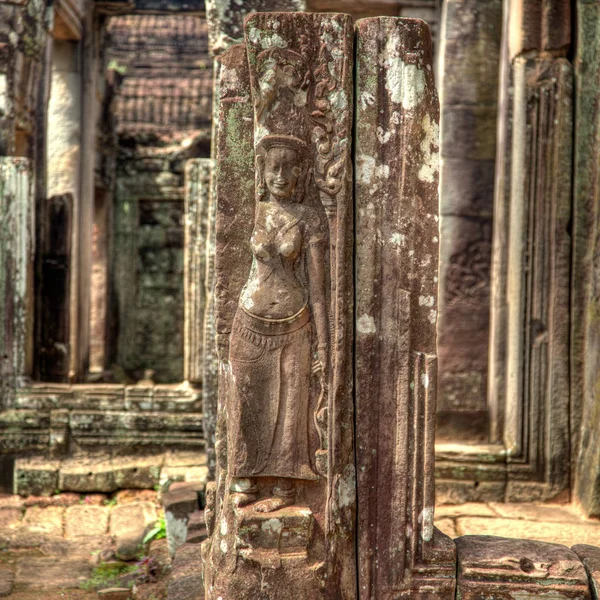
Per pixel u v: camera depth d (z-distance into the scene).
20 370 7.34
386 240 3.29
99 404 7.42
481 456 5.68
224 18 5.15
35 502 6.82
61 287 8.51
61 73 9.75
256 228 3.30
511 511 5.40
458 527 5.00
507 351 5.86
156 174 12.89
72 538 5.97
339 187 3.23
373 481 3.31
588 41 5.46
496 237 5.98
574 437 5.59
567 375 5.59
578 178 5.50
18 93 7.76
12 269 7.23
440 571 3.33
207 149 12.97
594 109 5.45
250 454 3.28
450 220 6.15
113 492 7.00
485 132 6.14
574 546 3.63
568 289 5.58
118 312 12.94
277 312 3.24
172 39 14.08
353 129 3.30
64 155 9.76
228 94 3.35
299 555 3.26
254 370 3.27
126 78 13.81
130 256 12.97
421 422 3.29
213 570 3.37
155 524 5.88
